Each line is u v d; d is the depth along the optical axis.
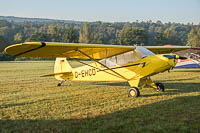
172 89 7.83
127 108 5.22
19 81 10.98
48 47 5.28
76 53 6.75
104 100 6.23
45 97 6.79
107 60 7.96
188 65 15.55
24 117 4.66
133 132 3.65
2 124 4.26
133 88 6.67
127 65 7.40
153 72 6.93
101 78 8.26
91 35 63.97
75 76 9.13
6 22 141.12
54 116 4.66
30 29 118.69
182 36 107.25
